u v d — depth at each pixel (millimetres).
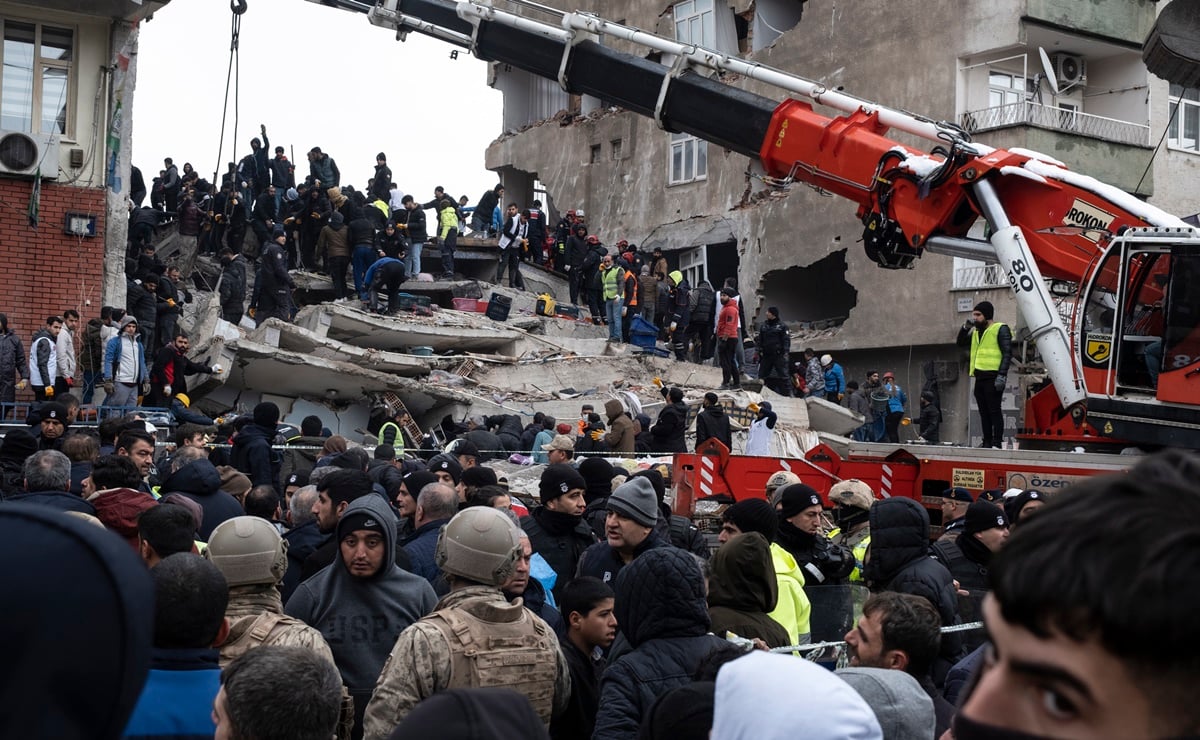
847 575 7867
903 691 3576
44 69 18875
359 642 5238
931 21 31547
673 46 14953
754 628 5465
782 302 36031
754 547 5617
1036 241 12648
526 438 18234
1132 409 11688
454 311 28438
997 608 1262
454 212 31375
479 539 4617
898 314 31641
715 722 2303
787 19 37188
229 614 4734
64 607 1114
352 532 5250
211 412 22156
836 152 13797
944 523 10289
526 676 4551
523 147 43750
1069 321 13016
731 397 24984
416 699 4344
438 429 22391
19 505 1180
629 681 4504
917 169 13008
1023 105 28906
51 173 18516
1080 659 1184
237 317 24234
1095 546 1181
